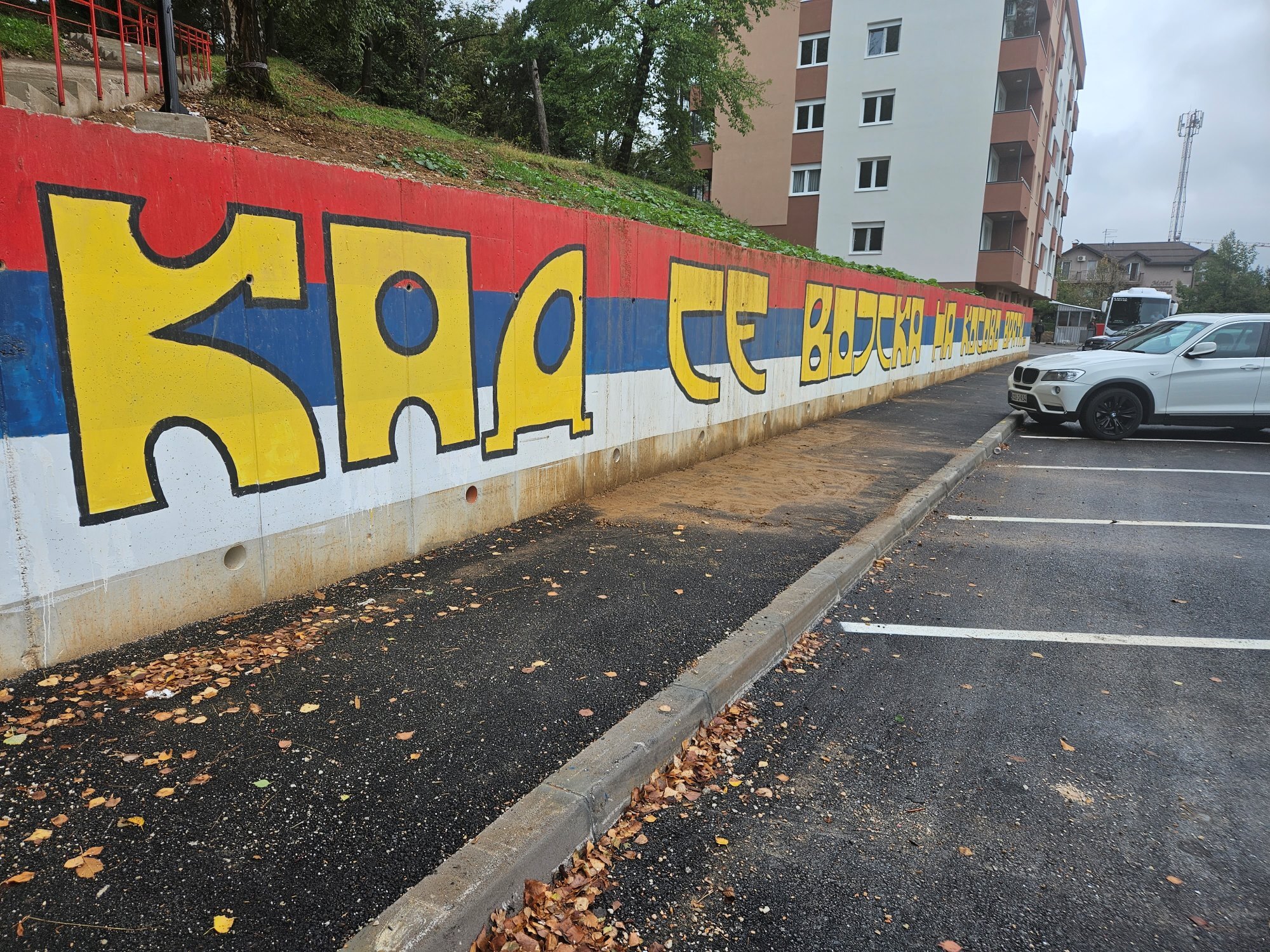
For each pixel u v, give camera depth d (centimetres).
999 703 363
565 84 2633
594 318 646
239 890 219
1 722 288
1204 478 864
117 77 914
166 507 359
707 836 268
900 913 234
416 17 2514
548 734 306
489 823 252
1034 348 4503
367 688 335
